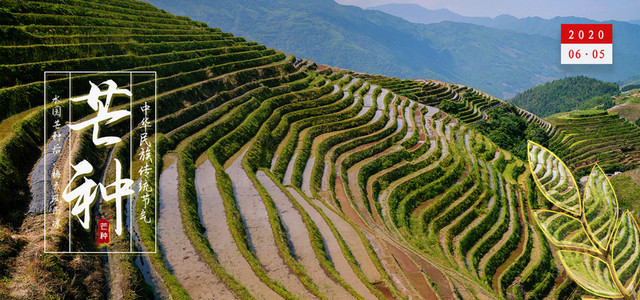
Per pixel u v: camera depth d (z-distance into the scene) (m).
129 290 18.62
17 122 28.61
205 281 21.73
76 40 45.66
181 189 31.50
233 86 61.50
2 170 22.64
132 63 48.94
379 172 54.41
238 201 34.56
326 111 66.12
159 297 19.86
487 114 113.19
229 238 27.06
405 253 33.56
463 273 37.34
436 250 41.22
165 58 54.81
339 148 55.97
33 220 21.41
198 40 69.81
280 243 27.95
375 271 28.20
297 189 40.38
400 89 113.00
